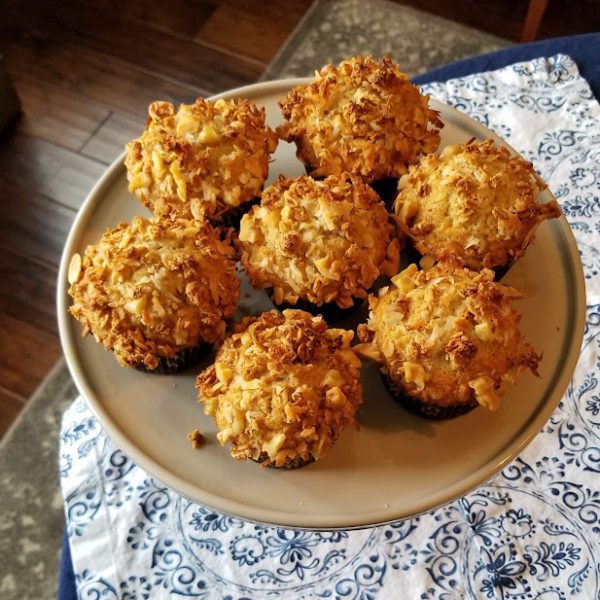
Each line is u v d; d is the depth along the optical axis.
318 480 0.29
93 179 0.67
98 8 0.76
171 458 0.30
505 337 0.29
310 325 0.29
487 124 0.44
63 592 0.33
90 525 0.34
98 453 0.36
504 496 0.35
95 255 0.31
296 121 0.35
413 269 0.31
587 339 0.39
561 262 0.35
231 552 0.34
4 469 0.55
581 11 0.75
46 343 0.59
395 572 0.33
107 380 0.32
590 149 0.43
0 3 0.76
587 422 0.37
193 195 0.33
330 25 0.75
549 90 0.45
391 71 0.34
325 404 0.28
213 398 0.29
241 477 0.30
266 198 0.32
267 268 0.32
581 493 0.35
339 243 0.31
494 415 0.31
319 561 0.33
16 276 0.62
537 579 0.33
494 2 0.76
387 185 0.36
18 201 0.65
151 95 0.71
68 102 0.71
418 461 0.30
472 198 0.32
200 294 0.30
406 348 0.29
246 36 0.74
